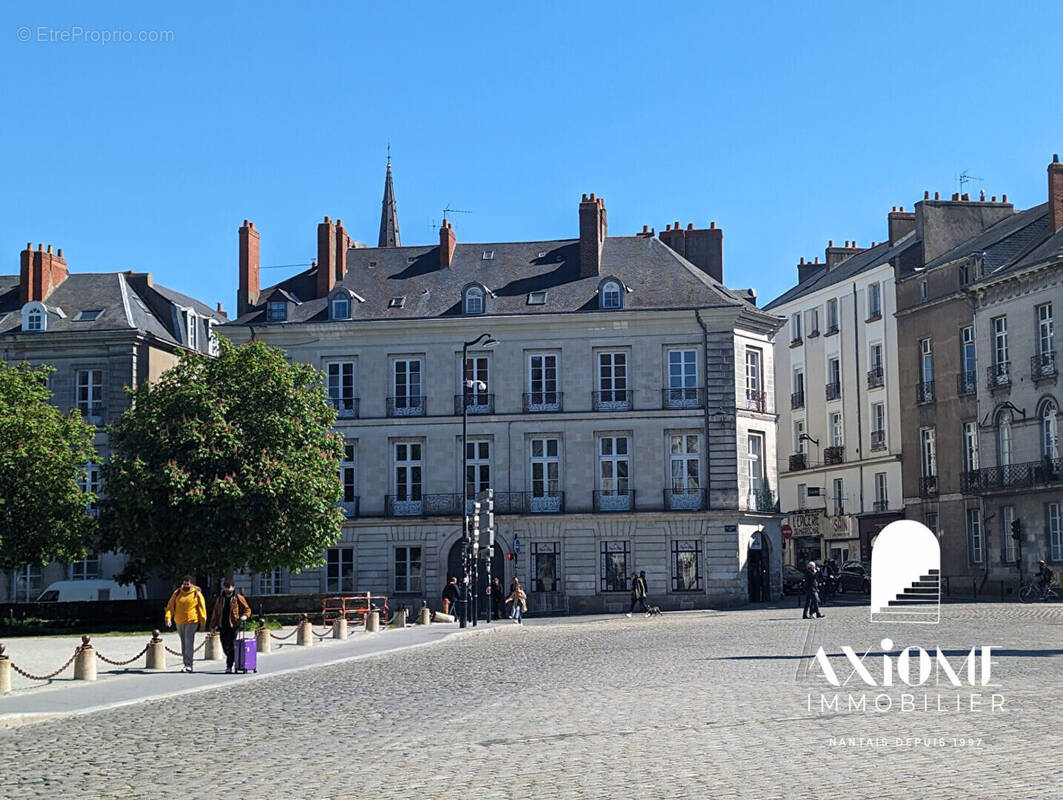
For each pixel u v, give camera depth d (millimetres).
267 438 44438
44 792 13438
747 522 56844
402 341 58688
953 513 59625
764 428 58469
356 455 58406
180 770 14578
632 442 57094
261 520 43688
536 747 14891
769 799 11203
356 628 46625
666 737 15234
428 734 16578
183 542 43656
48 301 59312
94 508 55812
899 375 64062
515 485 57562
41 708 21156
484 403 58000
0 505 44156
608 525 56781
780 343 78688
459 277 60219
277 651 35094
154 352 58719
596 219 59500
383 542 57750
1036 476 53875
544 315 57562
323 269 60281
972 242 62844
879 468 67938
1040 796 10805
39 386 47406
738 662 25781
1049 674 21000
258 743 16562
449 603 52438
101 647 36781
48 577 56688
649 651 30391
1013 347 55750
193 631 28422
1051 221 56094
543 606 56531
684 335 57219
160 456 44125
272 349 47000
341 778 13430
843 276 72438
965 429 59281
